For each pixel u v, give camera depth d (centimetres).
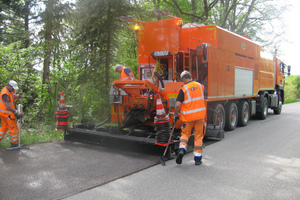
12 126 622
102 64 1114
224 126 885
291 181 434
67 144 688
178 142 576
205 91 751
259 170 489
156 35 744
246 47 1002
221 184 419
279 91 1488
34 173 459
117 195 373
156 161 540
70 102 1119
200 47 750
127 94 688
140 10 1077
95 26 1035
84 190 388
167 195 375
